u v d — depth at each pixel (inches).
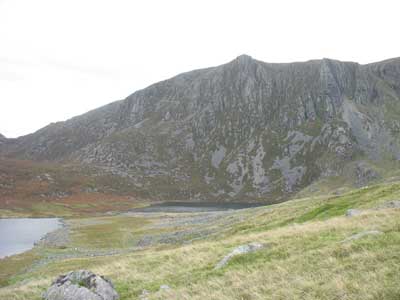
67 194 7770.7
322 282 573.9
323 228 993.5
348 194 2031.3
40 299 750.5
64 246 2861.7
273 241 940.0
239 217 2906.0
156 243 2598.4
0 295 901.8
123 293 759.1
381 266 573.6
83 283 720.3
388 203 1437.0
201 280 740.7
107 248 2694.4
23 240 3415.4
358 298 486.9
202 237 2174.0
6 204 6156.5
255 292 591.8
